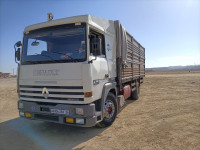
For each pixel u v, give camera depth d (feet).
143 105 25.99
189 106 23.59
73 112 12.82
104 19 16.89
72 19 13.75
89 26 13.70
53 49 14.08
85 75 12.39
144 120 18.54
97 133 15.46
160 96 32.91
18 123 19.15
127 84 24.71
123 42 19.74
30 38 15.43
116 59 19.17
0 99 35.55
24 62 15.23
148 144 12.82
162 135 14.30
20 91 15.58
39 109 14.10
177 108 22.84
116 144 13.05
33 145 13.34
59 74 13.20
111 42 18.07
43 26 14.88
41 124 18.66
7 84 73.87
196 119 17.97
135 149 12.15
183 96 31.50
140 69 32.76
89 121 12.69
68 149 12.51
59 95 13.19
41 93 14.14
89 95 12.50
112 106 17.44
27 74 14.85
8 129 17.17
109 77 16.89
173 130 15.29
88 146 12.89
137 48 29.55
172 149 11.94
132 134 14.82
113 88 17.60
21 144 13.56
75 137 14.74
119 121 18.58
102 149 12.33
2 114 23.54
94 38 12.96
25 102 14.93
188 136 13.92
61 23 14.10
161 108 23.35
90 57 13.21
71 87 12.87
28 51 15.20
